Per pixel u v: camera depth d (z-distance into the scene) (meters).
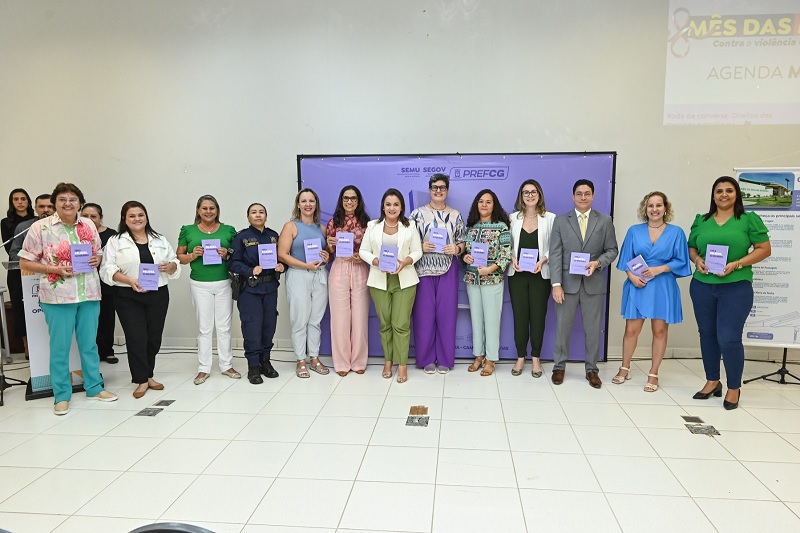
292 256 3.88
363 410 3.23
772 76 4.10
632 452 2.64
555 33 4.24
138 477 2.41
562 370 3.76
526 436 2.83
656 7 4.14
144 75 4.67
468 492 2.26
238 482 2.36
